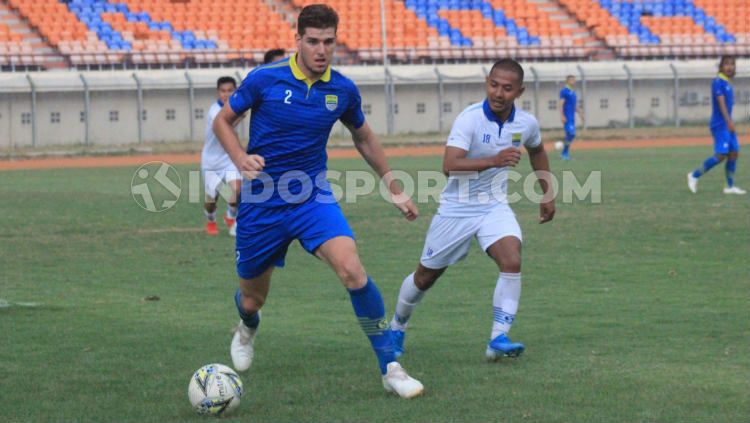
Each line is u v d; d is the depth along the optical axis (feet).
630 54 455.63
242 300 67.97
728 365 67.72
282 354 73.51
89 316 88.63
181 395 62.23
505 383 63.87
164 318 87.71
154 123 376.68
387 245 135.03
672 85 429.38
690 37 474.08
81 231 151.43
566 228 147.43
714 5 492.13
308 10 61.46
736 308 88.58
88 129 363.15
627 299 94.02
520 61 443.32
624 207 171.01
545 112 418.10
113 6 424.05
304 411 58.39
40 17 406.41
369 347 75.66
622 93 422.82
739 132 399.85
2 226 157.07
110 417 57.57
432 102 405.80
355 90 64.95
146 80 372.99
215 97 384.06
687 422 54.85
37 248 134.51
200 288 104.47
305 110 63.00
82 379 66.23
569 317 85.81
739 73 432.25
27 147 355.97
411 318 86.94
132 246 136.15
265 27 433.07
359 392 62.64
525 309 89.76
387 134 397.19
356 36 438.81
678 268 112.06
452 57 431.84
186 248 134.31
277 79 62.75
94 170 279.08
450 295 97.91
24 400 61.16
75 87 363.56
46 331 81.87
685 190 196.85
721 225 146.41
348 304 94.32
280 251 65.72
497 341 68.69
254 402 60.54
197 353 73.87
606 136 386.32
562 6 481.05
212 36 423.23
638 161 276.82
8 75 355.56
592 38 463.83
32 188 224.53
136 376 67.05
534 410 57.57
